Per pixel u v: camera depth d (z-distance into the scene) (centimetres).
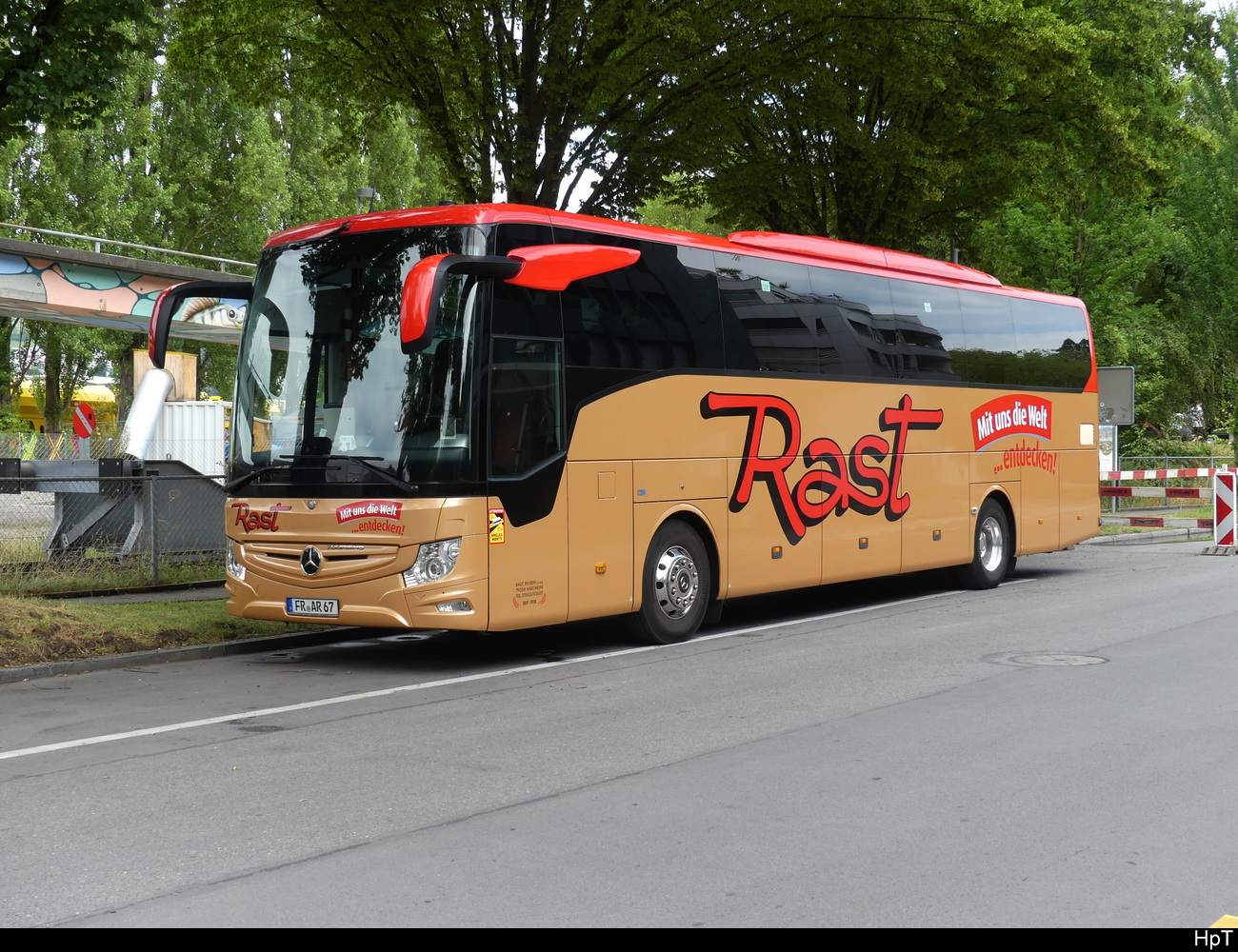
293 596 1010
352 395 997
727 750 691
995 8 1719
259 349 1056
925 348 1475
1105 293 3177
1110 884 468
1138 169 2178
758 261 1257
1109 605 1334
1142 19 2209
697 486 1160
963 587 1588
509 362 993
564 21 1548
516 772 647
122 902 456
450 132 1692
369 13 1516
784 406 1260
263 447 1038
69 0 1106
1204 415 4516
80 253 2377
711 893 461
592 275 1069
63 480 1451
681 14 1541
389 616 966
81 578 1405
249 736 745
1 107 1112
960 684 884
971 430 1546
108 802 595
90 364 4681
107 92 1135
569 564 1034
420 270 853
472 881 476
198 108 4625
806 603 1483
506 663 1038
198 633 1115
